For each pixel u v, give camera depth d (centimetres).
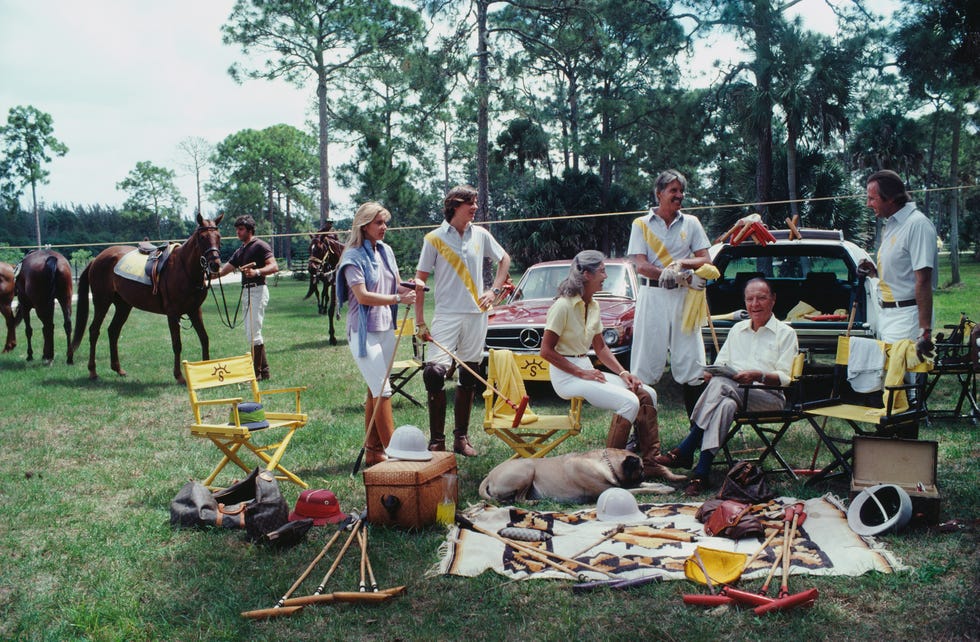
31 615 347
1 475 563
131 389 895
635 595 350
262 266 934
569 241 2808
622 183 3256
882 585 349
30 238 6184
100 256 977
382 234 542
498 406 554
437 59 1966
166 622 337
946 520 425
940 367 634
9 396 859
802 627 315
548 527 432
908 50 1327
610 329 766
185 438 666
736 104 2305
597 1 2122
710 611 331
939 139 3506
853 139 2942
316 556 402
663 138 2720
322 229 1325
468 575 374
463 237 593
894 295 515
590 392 518
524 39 2194
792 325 692
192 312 943
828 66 2097
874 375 498
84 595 369
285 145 7931
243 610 348
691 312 563
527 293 913
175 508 456
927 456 430
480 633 324
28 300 1147
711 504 440
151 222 7919
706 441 489
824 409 493
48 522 467
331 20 2916
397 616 338
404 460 446
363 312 533
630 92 2725
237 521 445
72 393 870
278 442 637
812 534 407
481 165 2003
